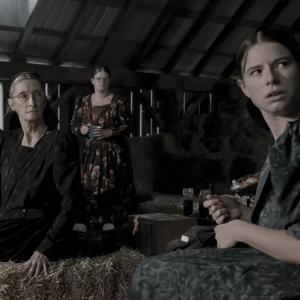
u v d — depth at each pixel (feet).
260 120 3.60
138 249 11.01
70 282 7.56
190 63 27.84
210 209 3.91
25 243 7.88
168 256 3.10
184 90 27.63
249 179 8.08
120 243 9.62
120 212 15.66
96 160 15.52
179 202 19.80
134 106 26.45
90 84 24.08
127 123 15.80
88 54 24.13
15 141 8.36
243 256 2.94
